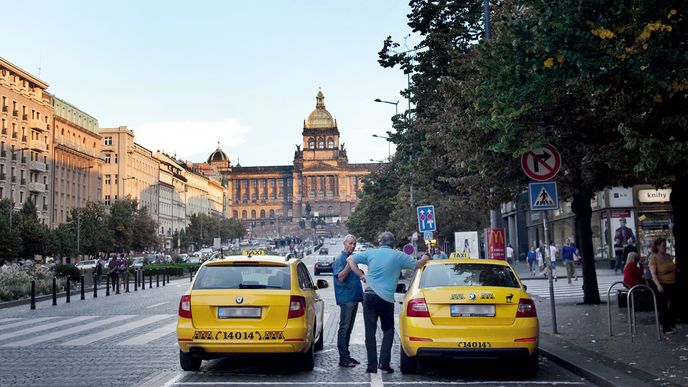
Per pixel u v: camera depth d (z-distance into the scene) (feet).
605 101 35.32
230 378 31.14
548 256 43.98
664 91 31.65
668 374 28.43
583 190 60.64
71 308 80.43
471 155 55.93
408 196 153.28
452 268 32.94
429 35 66.64
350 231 384.47
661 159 30.99
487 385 28.99
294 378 31.17
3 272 104.88
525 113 40.88
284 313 31.42
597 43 30.71
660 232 119.34
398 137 102.94
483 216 127.65
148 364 35.88
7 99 268.00
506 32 35.96
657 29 28.84
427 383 29.63
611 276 107.14
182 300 31.91
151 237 315.37
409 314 30.66
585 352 35.22
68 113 334.85
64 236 236.84
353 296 35.09
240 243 533.96
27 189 281.74
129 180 391.45
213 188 643.04
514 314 29.96
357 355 39.68
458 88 53.78
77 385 29.86
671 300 43.57
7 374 33.06
